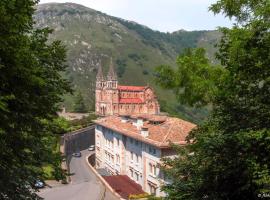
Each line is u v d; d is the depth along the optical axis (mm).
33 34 15727
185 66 14141
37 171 17281
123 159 54438
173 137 41031
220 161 13445
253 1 11789
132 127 52750
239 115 12805
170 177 17516
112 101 125500
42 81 13359
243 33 11266
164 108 136375
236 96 12773
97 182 50094
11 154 14969
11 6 12266
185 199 14984
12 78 13336
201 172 14500
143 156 45156
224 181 14008
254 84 12250
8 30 12281
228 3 12188
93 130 89812
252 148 11969
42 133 17328
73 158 71812
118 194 43438
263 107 12078
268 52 10922
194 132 16344
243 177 13062
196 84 13367
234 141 12328
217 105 13641
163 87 15000
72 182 50469
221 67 13211
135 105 129375
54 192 43250
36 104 14852
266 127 11672
